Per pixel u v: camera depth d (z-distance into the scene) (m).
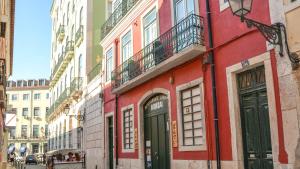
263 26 7.41
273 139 7.57
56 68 33.00
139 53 13.85
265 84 8.13
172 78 11.58
